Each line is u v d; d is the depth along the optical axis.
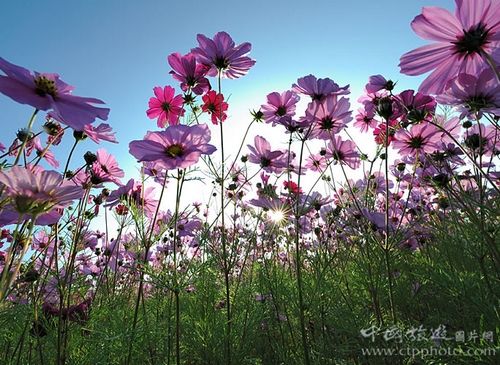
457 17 0.28
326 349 0.44
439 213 0.58
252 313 0.56
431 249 0.61
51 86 0.23
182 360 0.53
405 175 0.74
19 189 0.19
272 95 0.61
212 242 0.50
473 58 0.29
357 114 0.68
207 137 0.41
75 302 0.58
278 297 0.54
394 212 0.68
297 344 0.53
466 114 0.41
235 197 0.62
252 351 0.57
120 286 0.72
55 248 0.39
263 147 0.61
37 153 0.39
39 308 0.45
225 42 0.56
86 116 0.24
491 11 0.27
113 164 0.46
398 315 0.48
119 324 0.47
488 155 0.52
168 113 0.55
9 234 0.50
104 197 0.55
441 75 0.30
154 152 0.41
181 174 0.45
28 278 0.38
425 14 0.29
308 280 0.53
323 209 0.69
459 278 0.41
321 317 0.47
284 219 0.62
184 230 0.66
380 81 0.56
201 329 0.54
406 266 0.52
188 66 0.54
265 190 0.62
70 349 0.46
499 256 0.36
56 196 0.20
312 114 0.54
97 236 0.81
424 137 0.50
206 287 0.58
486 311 0.37
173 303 0.60
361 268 0.49
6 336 0.44
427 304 0.49
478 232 0.42
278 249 0.75
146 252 0.43
